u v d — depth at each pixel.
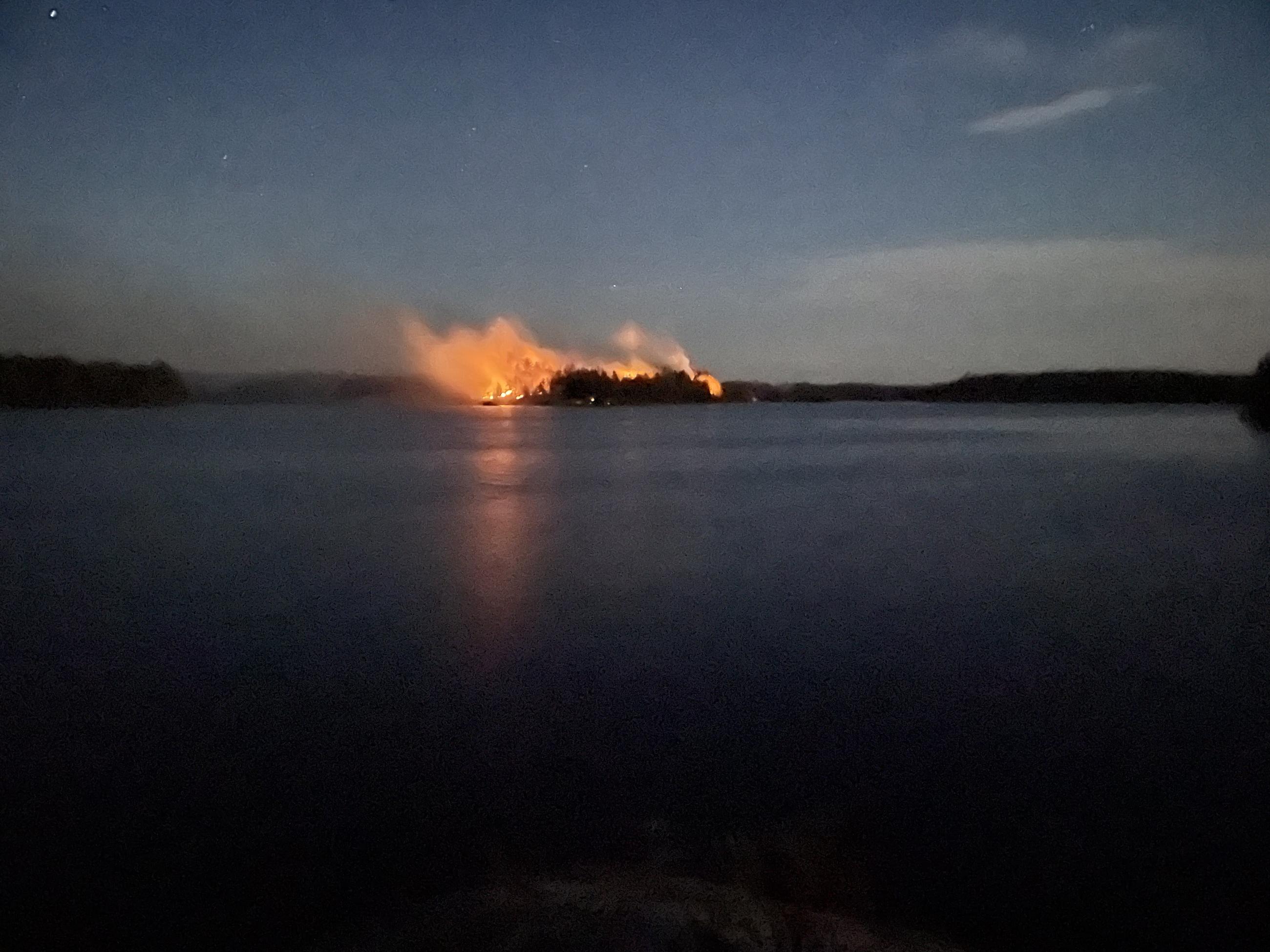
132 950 3.21
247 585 9.08
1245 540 11.22
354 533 11.99
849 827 4.06
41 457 19.73
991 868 3.70
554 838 3.94
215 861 3.76
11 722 5.46
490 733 5.29
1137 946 3.26
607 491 16.16
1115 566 9.90
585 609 8.18
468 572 9.71
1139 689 6.06
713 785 4.56
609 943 3.19
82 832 4.06
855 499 15.02
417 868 3.74
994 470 18.34
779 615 7.91
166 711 5.63
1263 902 3.48
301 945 3.19
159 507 14.00
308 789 4.47
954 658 6.77
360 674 6.32
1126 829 4.12
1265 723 5.46
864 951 3.18
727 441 26.83
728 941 3.21
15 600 8.45
